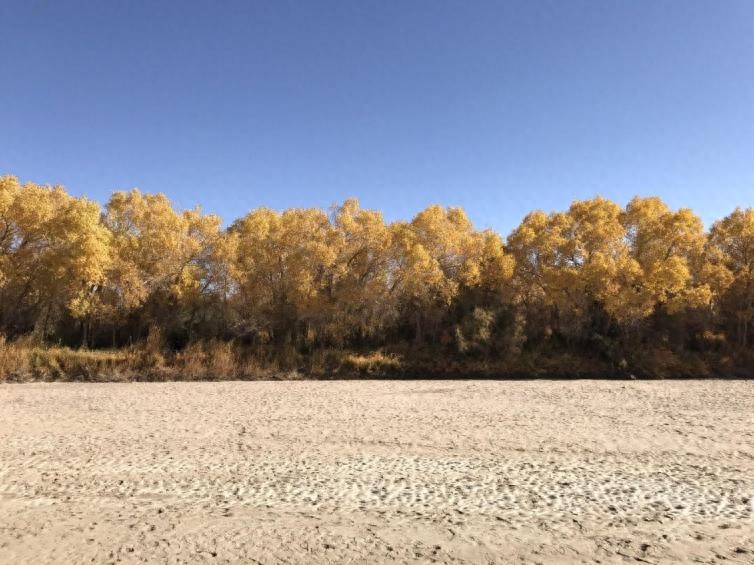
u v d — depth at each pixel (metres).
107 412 22.30
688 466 14.21
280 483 12.41
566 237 47.44
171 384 33.91
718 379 41.06
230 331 44.94
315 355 42.06
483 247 47.66
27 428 18.59
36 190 40.62
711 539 9.05
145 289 41.19
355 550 8.52
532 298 49.19
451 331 45.00
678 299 43.69
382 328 46.31
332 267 44.34
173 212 45.47
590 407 24.64
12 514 10.08
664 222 45.69
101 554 8.28
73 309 38.44
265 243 44.72
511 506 10.84
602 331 47.44
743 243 48.62
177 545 8.65
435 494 11.64
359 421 20.56
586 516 10.22
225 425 19.61
